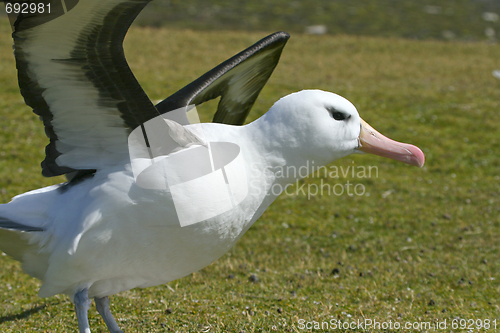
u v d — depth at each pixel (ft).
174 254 20.30
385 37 130.93
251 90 27.96
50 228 19.40
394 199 49.75
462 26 146.10
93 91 17.69
